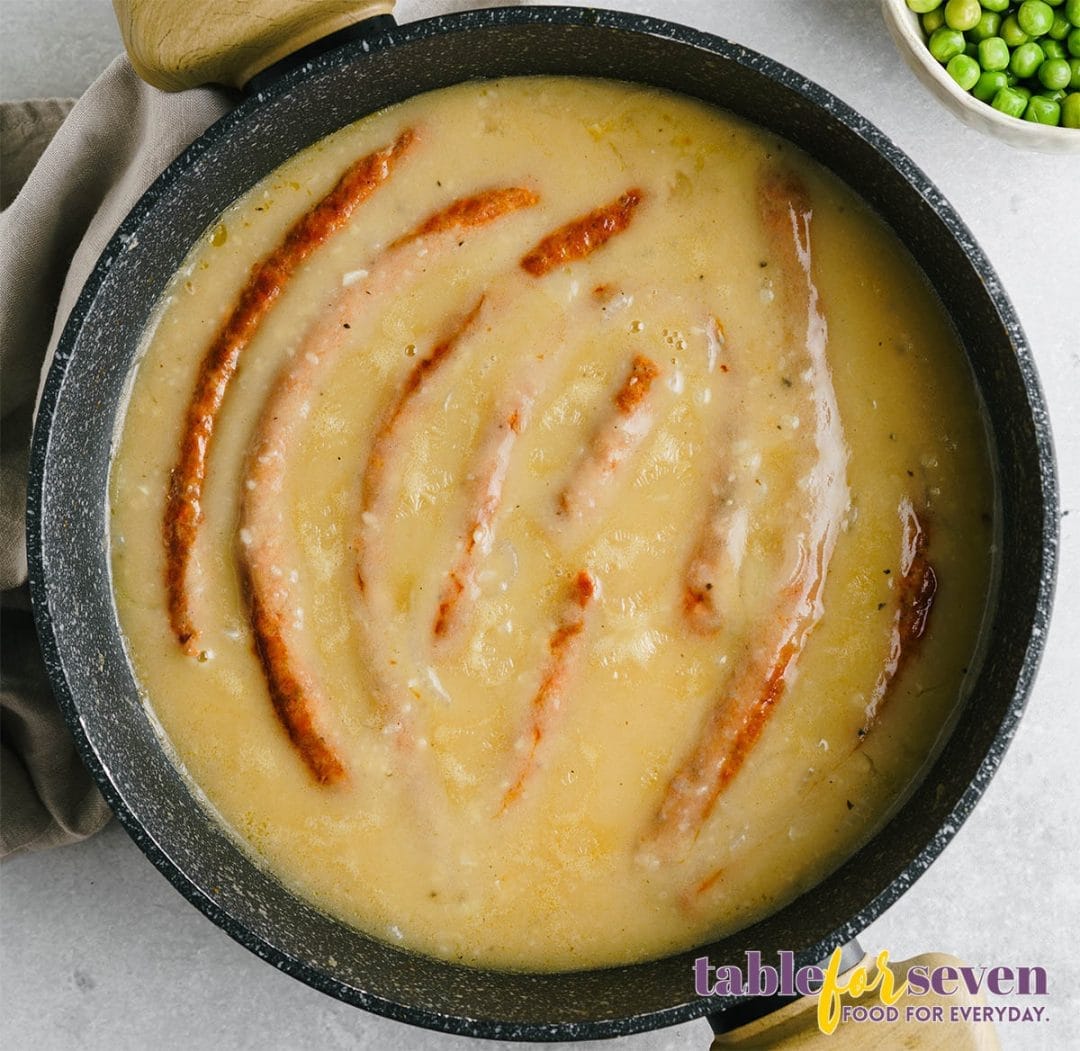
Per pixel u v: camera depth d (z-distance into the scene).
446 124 0.65
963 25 0.69
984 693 0.63
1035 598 0.61
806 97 0.62
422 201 0.65
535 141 0.65
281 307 0.65
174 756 0.65
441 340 0.64
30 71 0.73
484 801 0.64
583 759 0.64
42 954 0.71
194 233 0.65
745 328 0.64
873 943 0.71
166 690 0.65
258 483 0.64
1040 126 0.68
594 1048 0.71
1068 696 0.71
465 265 0.64
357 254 0.65
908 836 0.63
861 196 0.64
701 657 0.63
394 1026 0.71
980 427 0.64
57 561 0.62
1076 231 0.71
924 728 0.64
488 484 0.64
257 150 0.64
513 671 0.64
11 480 0.70
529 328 0.64
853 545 0.64
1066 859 0.71
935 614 0.64
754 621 0.63
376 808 0.64
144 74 0.65
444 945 0.64
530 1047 0.71
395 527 0.64
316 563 0.64
